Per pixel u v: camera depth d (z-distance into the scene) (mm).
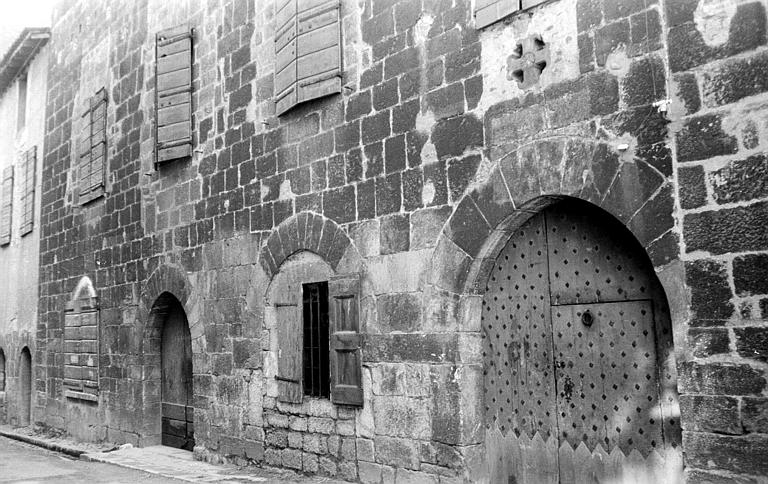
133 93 11430
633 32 5047
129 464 9312
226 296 8969
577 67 5359
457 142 6219
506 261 6246
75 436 12562
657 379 5199
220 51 9453
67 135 13906
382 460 6699
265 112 8570
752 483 4148
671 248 4672
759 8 4320
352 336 7043
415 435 6402
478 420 6176
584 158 5258
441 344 6242
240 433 8578
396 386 6602
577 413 5668
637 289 5355
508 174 5797
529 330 6047
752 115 4312
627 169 4980
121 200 11516
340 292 7203
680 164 4617
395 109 6816
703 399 4398
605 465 5461
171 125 10055
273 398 8141
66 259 13438
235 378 8719
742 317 4266
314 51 7695
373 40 7113
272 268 8250
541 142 5555
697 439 4402
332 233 7395
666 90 4836
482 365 6320
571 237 5809
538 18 5656
